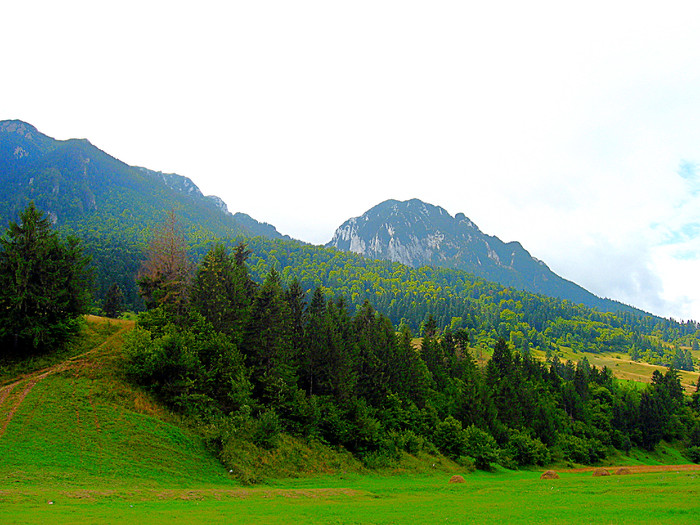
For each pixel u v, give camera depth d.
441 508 31.17
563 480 51.72
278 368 59.47
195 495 31.95
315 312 79.31
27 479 29.14
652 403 124.25
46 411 39.56
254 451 46.97
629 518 25.02
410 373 87.50
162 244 68.88
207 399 48.69
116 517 22.45
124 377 48.69
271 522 23.89
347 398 66.25
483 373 124.75
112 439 38.69
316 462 52.38
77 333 55.84
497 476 67.81
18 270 46.97
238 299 66.19
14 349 48.59
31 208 50.72
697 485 37.41
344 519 26.00
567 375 164.62
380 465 59.19
